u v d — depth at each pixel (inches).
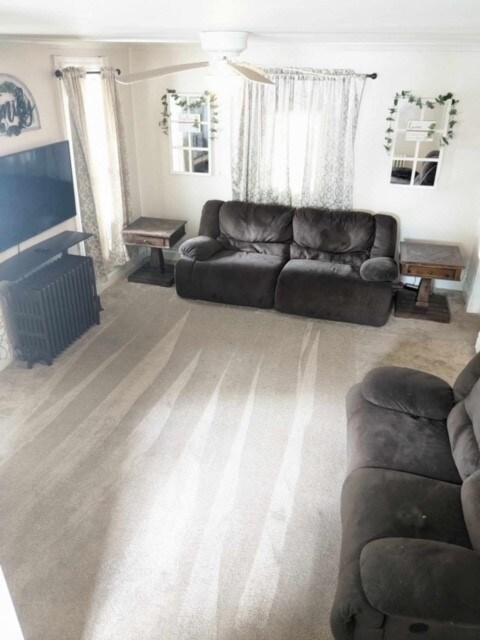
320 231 194.2
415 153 189.3
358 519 82.7
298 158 199.0
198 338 170.9
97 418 132.2
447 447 98.5
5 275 138.7
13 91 142.4
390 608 67.6
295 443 124.0
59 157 162.6
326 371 153.3
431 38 133.6
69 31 102.4
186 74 198.5
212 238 208.1
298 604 87.4
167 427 129.1
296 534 100.2
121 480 112.7
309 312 183.3
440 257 182.2
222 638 82.2
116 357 159.5
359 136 192.7
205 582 90.8
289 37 129.5
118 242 204.5
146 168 219.9
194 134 209.2
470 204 193.6
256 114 194.2
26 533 99.8
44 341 151.7
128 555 95.7
